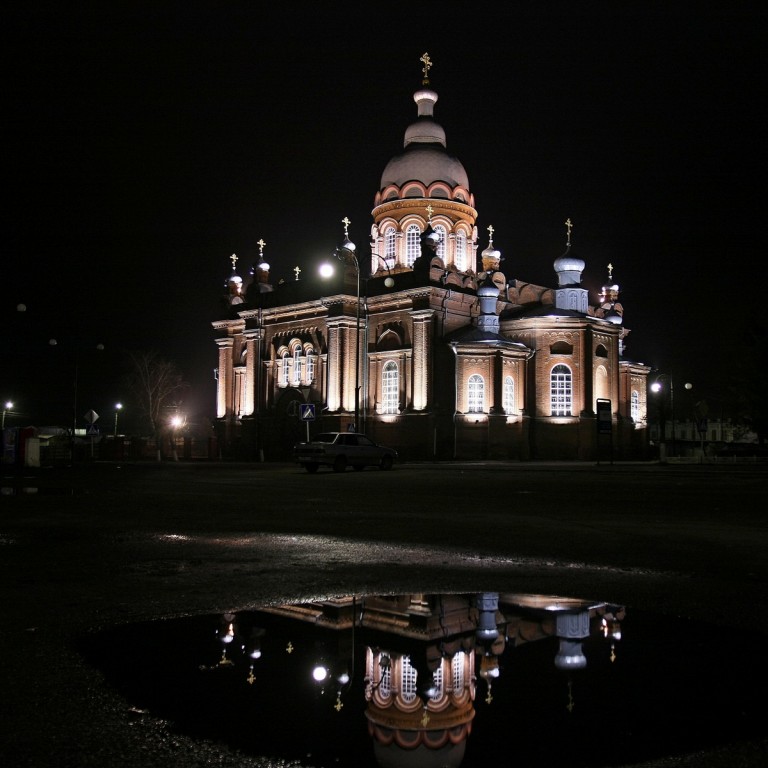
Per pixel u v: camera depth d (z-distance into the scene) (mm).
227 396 67875
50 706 4258
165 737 3727
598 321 56781
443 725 3719
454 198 61469
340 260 57812
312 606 6934
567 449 55062
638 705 4035
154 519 14664
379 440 55594
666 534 12438
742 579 8406
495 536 12164
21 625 6336
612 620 6289
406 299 55281
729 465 47156
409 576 8539
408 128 64000
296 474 33469
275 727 3783
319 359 59531
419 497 20312
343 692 4289
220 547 10914
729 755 3436
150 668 4918
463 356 53062
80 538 11891
